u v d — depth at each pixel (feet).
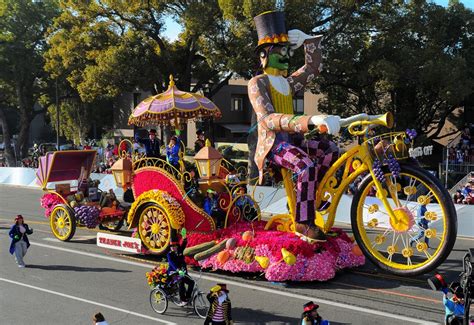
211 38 84.74
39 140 219.20
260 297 30.76
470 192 60.44
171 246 29.25
